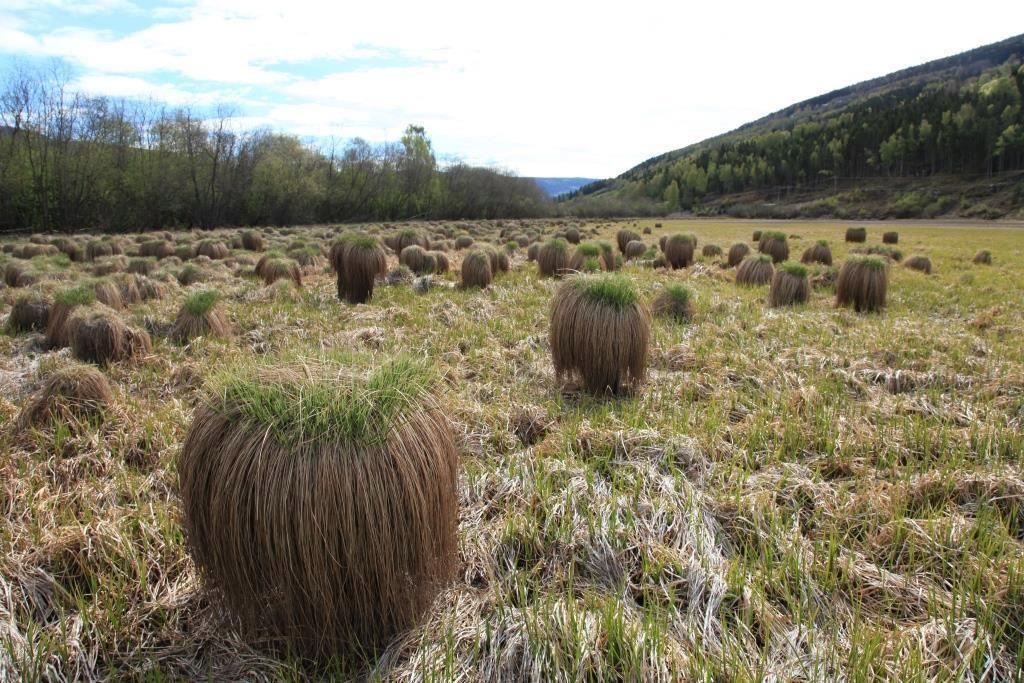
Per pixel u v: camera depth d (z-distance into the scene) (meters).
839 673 2.35
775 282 11.29
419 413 2.54
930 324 9.21
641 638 2.47
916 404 5.23
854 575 2.96
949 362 6.81
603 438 4.34
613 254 16.61
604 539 3.13
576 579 3.00
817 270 14.84
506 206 78.69
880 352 7.25
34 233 35.88
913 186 83.88
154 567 3.09
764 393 5.62
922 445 4.34
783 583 2.90
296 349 2.89
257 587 2.33
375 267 11.24
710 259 21.06
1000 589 2.72
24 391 6.12
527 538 3.22
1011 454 4.27
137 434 4.61
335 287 13.34
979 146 82.94
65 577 3.01
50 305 9.18
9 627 2.56
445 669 2.36
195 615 2.76
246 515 2.25
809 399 5.24
